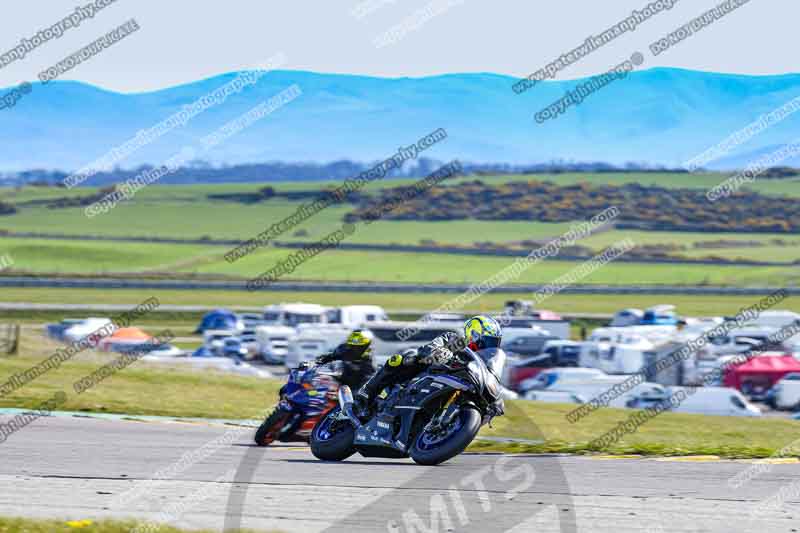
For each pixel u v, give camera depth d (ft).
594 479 107.04
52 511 87.92
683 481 106.83
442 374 113.80
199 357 582.35
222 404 245.65
